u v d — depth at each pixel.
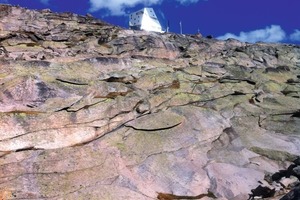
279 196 20.02
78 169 18.86
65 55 29.75
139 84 26.73
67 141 20.67
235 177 21.36
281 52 43.72
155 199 18.56
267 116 28.02
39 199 16.92
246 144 24.73
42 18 37.50
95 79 25.39
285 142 25.64
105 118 22.56
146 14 54.91
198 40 42.69
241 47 42.91
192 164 21.34
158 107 24.98
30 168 18.27
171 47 37.44
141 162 20.38
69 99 22.59
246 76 33.66
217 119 25.75
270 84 33.56
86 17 42.41
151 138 22.28
